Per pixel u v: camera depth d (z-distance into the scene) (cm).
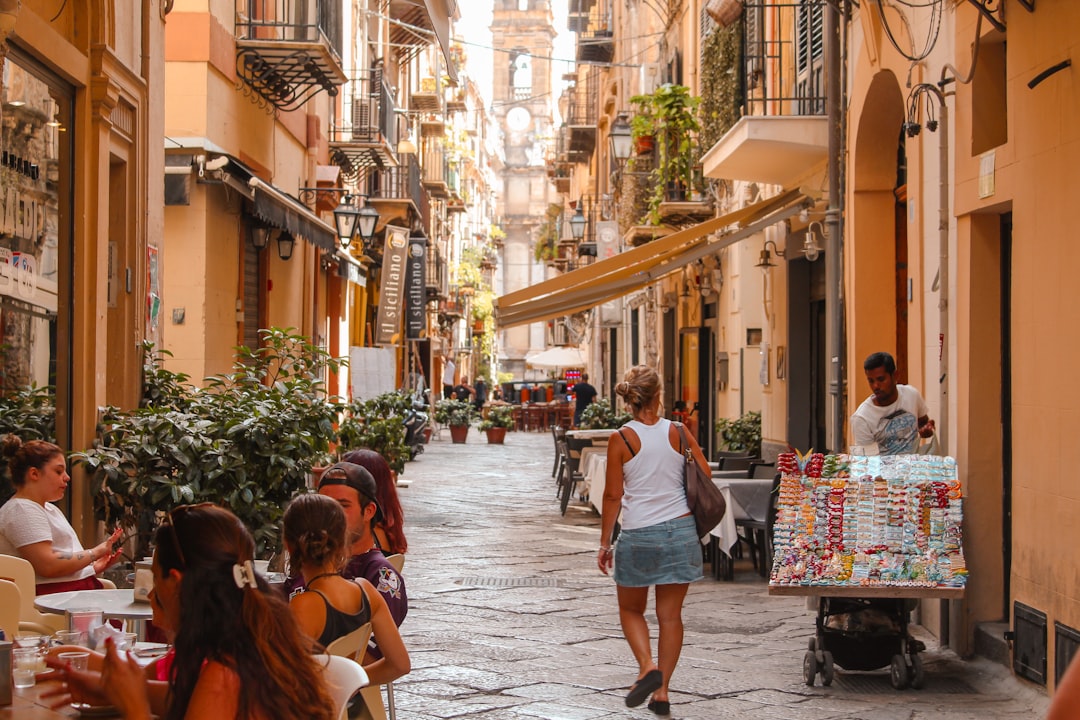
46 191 938
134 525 998
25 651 468
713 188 2277
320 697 366
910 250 1098
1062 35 770
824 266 1688
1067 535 762
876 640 837
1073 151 755
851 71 1319
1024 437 834
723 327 2320
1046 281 799
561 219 5338
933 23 1018
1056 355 782
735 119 1662
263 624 362
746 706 786
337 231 2095
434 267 4638
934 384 1021
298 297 2142
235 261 1705
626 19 4141
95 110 1002
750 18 1834
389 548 648
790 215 1648
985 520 920
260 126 1841
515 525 1788
